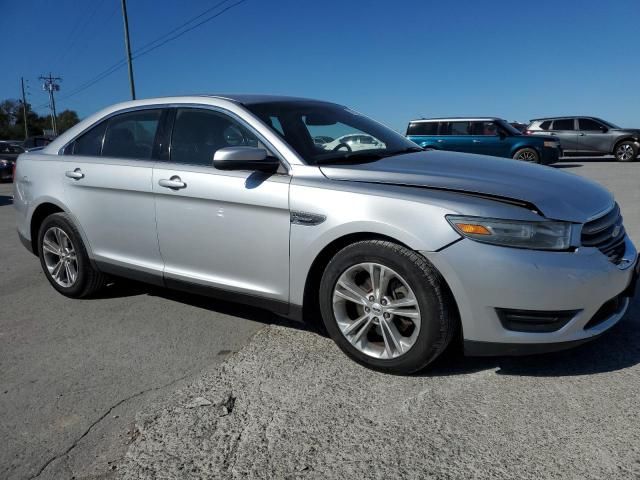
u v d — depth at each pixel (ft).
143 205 13.08
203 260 12.29
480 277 9.10
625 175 46.29
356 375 10.35
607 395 9.30
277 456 8.03
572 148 65.51
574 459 7.68
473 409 9.03
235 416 9.11
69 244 15.28
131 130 14.01
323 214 10.32
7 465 8.07
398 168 10.80
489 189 9.61
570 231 9.25
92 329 13.21
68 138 15.44
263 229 11.19
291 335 12.37
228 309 14.33
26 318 14.14
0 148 63.36
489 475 7.43
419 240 9.39
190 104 13.04
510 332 9.30
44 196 15.24
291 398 9.61
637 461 7.59
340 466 7.75
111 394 10.03
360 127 13.78
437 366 10.55
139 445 8.42
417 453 7.96
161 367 11.07
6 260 20.93
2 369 11.21
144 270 13.39
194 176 12.09
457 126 54.75
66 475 7.80
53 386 10.41
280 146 11.44
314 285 11.21
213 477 7.63
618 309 10.45
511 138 53.21
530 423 8.57
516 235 9.05
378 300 10.09
